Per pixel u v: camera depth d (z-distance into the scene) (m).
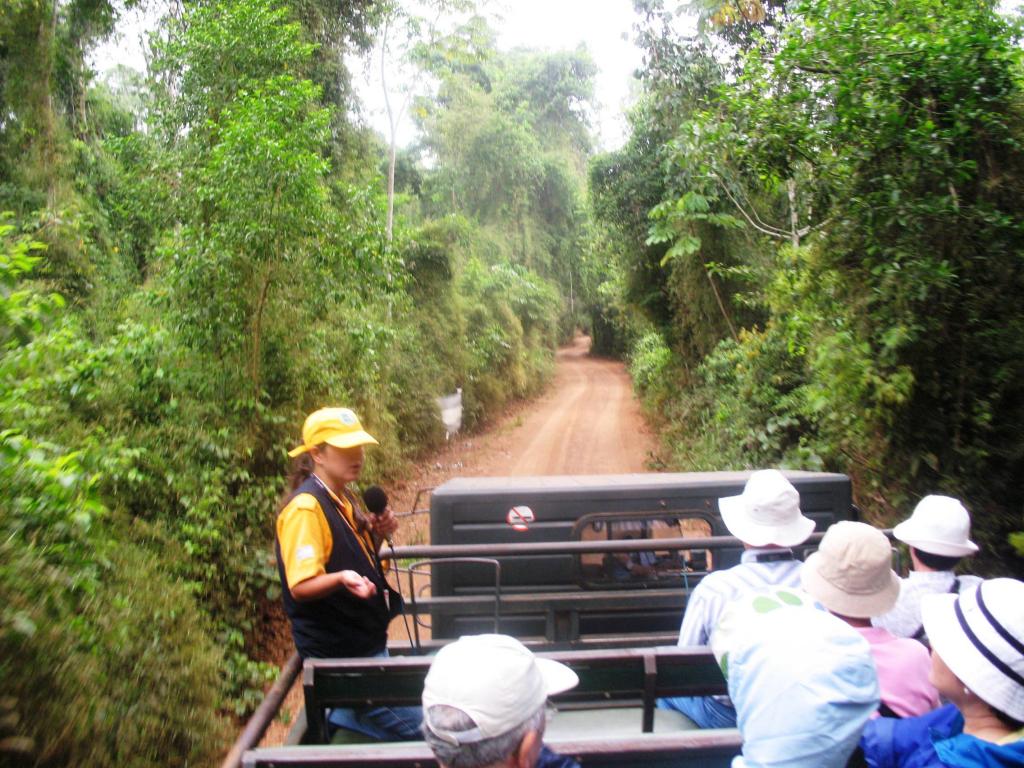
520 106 42.31
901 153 6.86
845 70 6.89
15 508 3.93
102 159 14.98
